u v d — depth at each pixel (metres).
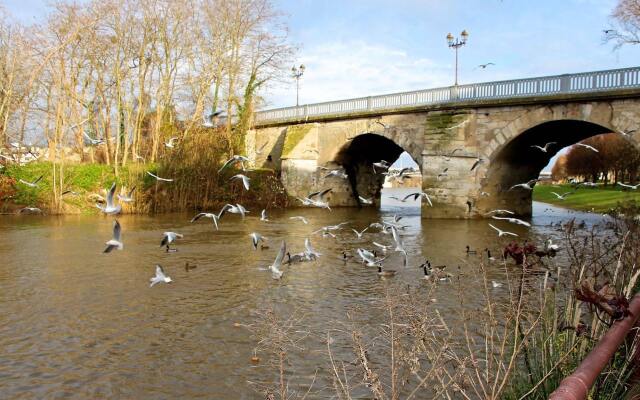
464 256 22.58
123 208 40.50
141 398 9.27
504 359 8.70
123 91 49.16
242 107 54.88
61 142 39.47
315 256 14.43
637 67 29.78
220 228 32.72
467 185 38.31
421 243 26.67
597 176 94.44
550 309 8.24
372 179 56.66
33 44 42.78
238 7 52.25
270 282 17.58
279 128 57.03
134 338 12.16
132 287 16.86
